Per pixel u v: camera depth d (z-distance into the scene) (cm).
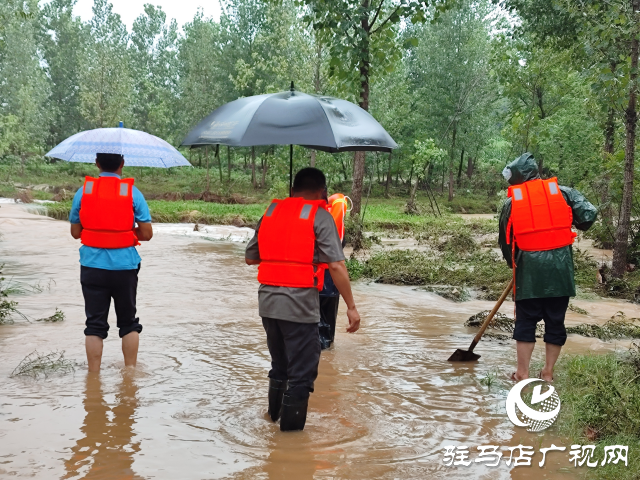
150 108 5412
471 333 648
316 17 1250
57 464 317
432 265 1084
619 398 399
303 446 350
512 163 504
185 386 452
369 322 692
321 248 362
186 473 312
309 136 363
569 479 316
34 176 4612
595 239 1433
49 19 6241
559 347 480
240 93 4588
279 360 383
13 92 4906
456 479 313
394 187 4762
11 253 1197
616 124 1312
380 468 324
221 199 3500
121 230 470
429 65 3950
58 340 568
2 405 403
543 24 1479
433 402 430
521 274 477
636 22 847
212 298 790
